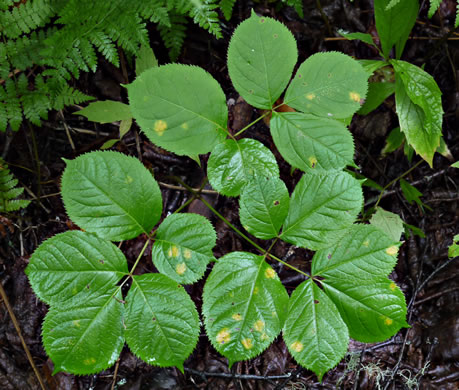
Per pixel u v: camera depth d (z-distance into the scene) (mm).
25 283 916
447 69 997
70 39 842
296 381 928
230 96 957
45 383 897
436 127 859
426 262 976
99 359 779
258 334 793
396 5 859
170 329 784
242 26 785
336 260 809
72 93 871
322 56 796
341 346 795
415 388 935
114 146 943
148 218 798
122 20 844
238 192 805
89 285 785
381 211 928
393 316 800
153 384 907
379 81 948
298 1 917
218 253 941
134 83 783
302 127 802
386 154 968
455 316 943
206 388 917
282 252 951
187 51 949
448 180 987
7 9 852
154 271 925
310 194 808
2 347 903
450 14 995
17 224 918
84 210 786
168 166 946
